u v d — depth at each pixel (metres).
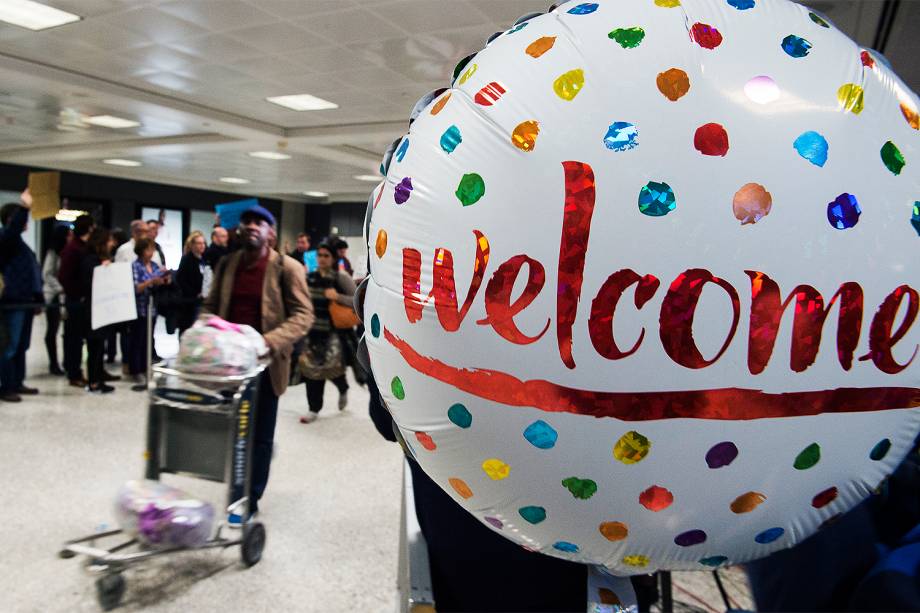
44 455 3.41
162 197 14.92
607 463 0.67
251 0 4.73
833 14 4.18
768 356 0.62
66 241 6.06
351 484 3.24
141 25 5.37
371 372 0.92
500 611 1.17
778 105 0.65
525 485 0.71
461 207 0.68
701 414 0.63
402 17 4.91
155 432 2.31
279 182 14.84
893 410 0.68
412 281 0.72
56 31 5.59
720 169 0.62
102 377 5.01
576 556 0.80
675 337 0.62
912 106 0.72
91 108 8.15
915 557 0.78
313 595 2.18
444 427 0.74
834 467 0.70
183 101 7.95
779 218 0.62
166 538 2.05
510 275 0.65
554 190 0.64
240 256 2.71
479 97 0.71
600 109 0.64
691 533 0.72
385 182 0.82
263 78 6.76
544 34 0.73
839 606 0.88
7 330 4.40
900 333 0.66
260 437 2.56
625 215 0.62
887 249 0.65
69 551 2.31
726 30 0.68
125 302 4.24
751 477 0.67
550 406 0.66
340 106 7.86
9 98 7.73
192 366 2.22
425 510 1.19
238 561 2.41
